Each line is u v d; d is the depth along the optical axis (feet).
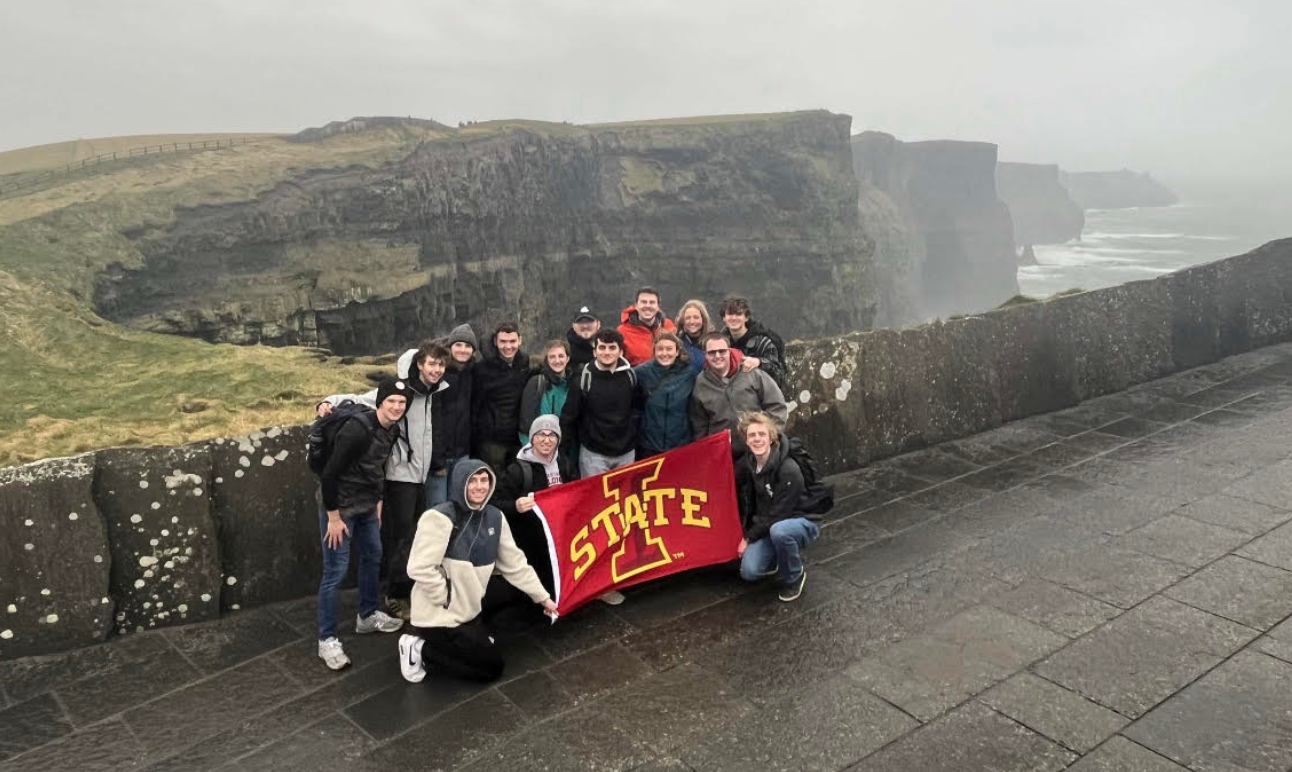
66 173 179.01
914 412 26.99
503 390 19.36
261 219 181.68
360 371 35.81
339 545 15.69
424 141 218.59
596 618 17.17
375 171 201.46
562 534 17.07
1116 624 15.90
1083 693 13.79
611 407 18.84
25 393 32.55
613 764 12.54
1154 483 23.02
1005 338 29.37
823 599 17.54
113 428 27.30
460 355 18.54
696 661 15.38
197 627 17.16
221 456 17.81
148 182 175.42
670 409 19.51
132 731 13.69
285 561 18.34
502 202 236.84
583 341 20.38
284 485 18.31
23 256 131.54
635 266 292.61
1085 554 18.95
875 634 16.06
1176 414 29.17
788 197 302.45
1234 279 36.96
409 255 203.31
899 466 25.61
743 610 17.30
